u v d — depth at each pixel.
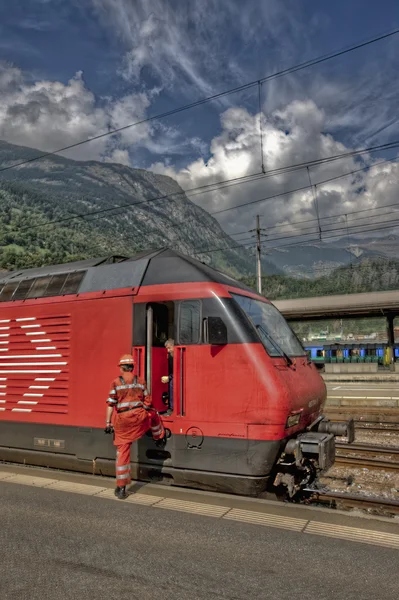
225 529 4.73
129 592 3.49
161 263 6.93
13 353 7.89
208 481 5.98
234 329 6.05
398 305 38.91
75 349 7.18
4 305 8.17
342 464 8.77
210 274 6.56
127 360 6.05
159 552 4.20
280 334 7.16
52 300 7.59
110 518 5.05
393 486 7.36
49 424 7.25
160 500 5.67
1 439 7.76
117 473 5.79
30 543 4.39
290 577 3.72
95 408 6.84
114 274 7.22
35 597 3.41
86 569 3.86
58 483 6.44
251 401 5.77
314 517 5.07
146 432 6.43
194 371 6.17
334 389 25.33
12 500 5.68
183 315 6.38
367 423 13.87
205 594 3.46
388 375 32.94
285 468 6.08
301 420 6.33
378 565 3.90
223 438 5.89
